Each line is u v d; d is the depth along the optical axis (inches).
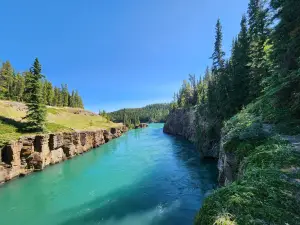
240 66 1000.2
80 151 1579.7
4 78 2452.0
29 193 757.9
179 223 502.0
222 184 584.4
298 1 403.5
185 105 2925.7
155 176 890.7
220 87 1134.4
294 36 413.4
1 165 879.7
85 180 888.3
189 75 3548.2
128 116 5654.5
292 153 275.6
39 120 1227.9
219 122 1118.4
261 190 197.9
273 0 472.4
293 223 150.9
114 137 2667.3
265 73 757.3
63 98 3919.8
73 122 2417.6
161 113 7027.6
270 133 404.5
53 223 542.0
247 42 1033.5
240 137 429.4
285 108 453.4
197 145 1438.2
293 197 181.5
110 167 1098.7
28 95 1264.8
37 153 1071.6
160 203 619.2
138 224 509.0
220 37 1398.9
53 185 838.5
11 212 613.0
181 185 761.6
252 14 989.8
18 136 1029.2
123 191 734.5
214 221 162.7
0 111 1542.8
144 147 1756.9
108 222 526.9
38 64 1282.0
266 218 156.6
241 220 155.8
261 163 272.1
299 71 375.2
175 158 1235.2
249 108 664.4
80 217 562.9
